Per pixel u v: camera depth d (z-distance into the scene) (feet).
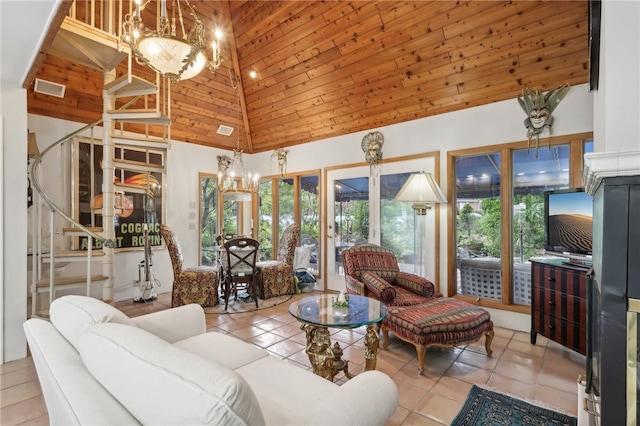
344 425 3.25
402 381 7.68
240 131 18.78
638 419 3.26
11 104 8.80
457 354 9.18
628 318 3.28
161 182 16.43
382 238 14.57
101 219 13.83
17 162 8.92
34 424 6.07
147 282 14.65
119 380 2.89
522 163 11.34
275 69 14.64
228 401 2.27
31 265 11.74
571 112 10.07
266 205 19.92
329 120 15.71
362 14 11.19
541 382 7.62
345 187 16.01
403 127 13.87
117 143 11.21
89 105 13.20
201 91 15.48
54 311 4.73
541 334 9.55
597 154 3.28
